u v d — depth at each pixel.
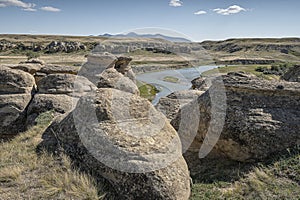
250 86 8.79
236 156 8.44
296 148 7.85
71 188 6.20
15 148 8.53
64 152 7.61
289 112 8.38
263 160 7.95
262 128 8.01
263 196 6.56
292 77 14.34
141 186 6.12
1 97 13.32
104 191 6.27
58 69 15.83
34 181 6.54
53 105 12.85
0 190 6.18
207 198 6.80
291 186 6.76
